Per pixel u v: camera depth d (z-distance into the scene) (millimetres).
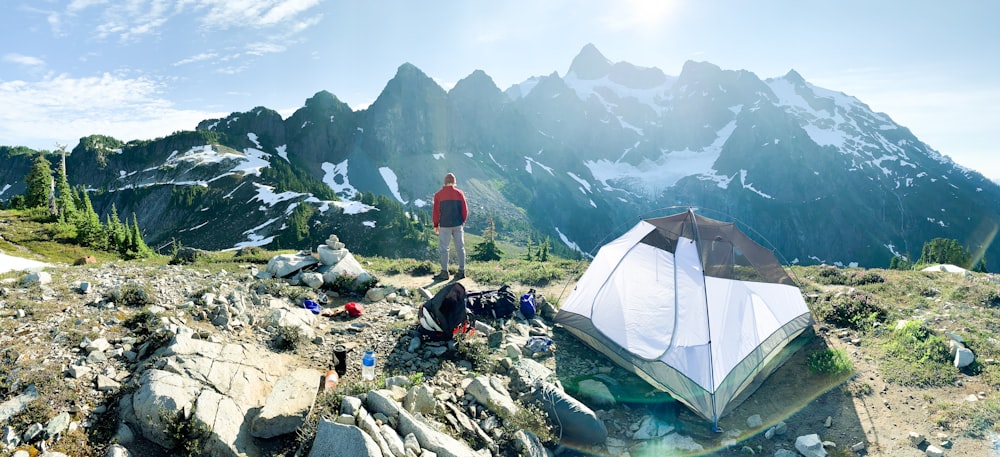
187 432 6820
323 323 11758
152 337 8781
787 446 8617
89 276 12594
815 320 13344
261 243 148750
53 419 6664
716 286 10914
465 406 8914
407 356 10328
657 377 10078
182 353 8195
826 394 9922
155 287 11742
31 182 96625
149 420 6828
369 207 164625
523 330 12344
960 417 8609
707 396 9367
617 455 8531
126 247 68500
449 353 10664
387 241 147875
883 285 16281
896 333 11852
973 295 14281
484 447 8016
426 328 10891
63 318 9414
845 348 11648
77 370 7699
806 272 19844
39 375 7395
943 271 19891
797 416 9406
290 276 14727
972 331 11633
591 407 9719
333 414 7730
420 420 7969
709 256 11375
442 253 16797
